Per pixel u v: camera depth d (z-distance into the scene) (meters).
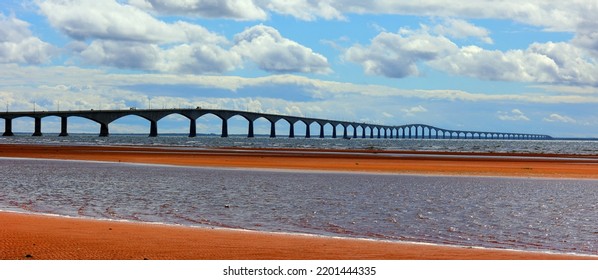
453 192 38.25
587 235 22.23
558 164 72.50
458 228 23.61
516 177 52.06
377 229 23.14
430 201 33.03
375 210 28.84
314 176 50.38
